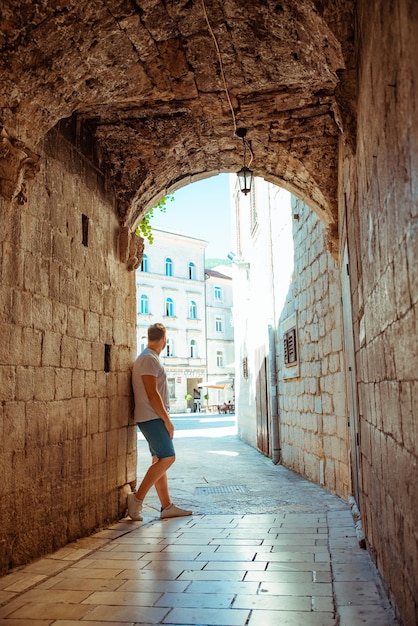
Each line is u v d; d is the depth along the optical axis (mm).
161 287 43906
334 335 7027
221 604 3254
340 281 6508
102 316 5914
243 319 16734
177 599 3365
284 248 10703
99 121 5941
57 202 5059
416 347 2070
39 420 4508
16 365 4223
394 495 2803
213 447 14625
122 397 6293
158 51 4750
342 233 5930
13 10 3693
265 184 12281
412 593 2416
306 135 6449
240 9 4250
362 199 3709
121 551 4594
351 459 5879
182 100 5707
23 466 4258
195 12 4309
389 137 2498
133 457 6523
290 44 4590
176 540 4941
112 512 5855
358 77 3730
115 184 6621
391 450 2832
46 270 4766
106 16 4109
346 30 3695
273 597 3344
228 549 4535
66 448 4938
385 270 2746
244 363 16516
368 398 3848
